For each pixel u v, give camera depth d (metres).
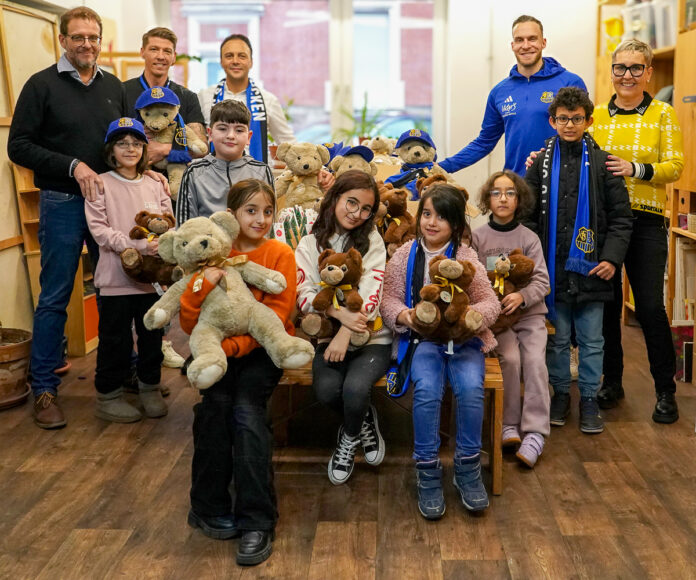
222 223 2.26
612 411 3.24
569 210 2.96
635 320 4.56
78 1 4.50
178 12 5.76
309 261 2.53
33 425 3.12
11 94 3.72
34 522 2.35
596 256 2.94
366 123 5.58
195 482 2.26
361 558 2.15
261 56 5.84
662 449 2.86
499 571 2.09
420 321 2.37
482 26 5.33
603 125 3.21
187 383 3.63
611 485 2.58
